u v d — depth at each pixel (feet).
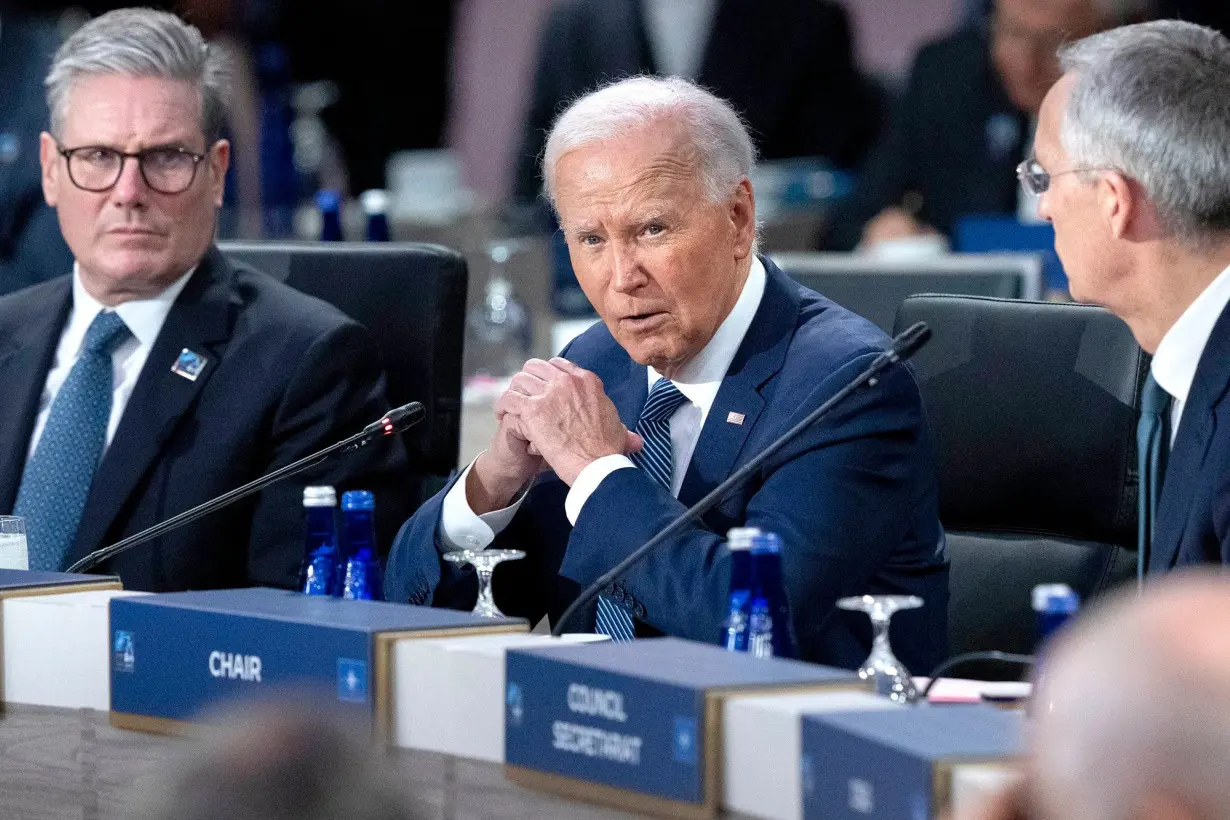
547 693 17.01
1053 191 24.32
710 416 27.58
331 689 18.33
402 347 34.86
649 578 25.62
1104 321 30.48
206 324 33.32
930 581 27.91
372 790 8.09
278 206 63.00
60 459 32.83
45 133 34.30
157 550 32.24
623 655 17.16
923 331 23.22
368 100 91.97
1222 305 23.58
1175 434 23.63
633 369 29.50
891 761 14.20
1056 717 8.77
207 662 19.19
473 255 54.75
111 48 33.30
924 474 27.58
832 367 27.14
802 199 71.26
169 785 8.18
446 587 28.81
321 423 32.68
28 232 56.08
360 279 35.19
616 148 26.91
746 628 21.31
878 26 92.38
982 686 21.94
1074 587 30.27
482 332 53.67
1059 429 30.45
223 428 32.63
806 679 16.30
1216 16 64.23
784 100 78.18
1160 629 8.52
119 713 19.81
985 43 63.98
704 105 27.48
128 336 33.55
